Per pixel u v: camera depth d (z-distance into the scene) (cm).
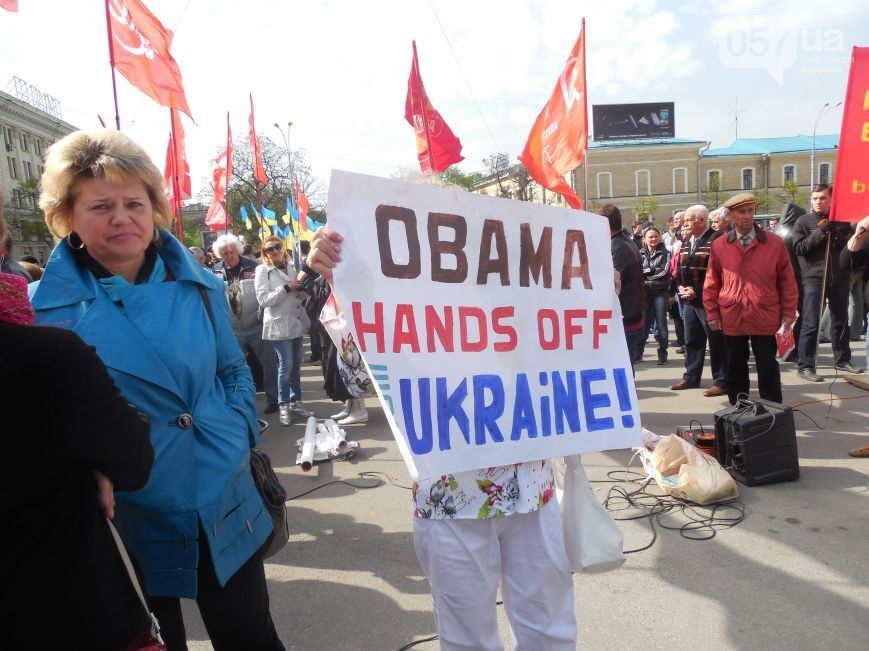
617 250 566
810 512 342
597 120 5781
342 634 257
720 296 496
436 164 680
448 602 167
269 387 627
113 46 473
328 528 358
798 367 656
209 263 1075
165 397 152
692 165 5100
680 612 259
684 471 367
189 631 269
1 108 4203
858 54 398
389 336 159
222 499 158
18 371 106
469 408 168
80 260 158
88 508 119
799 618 251
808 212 644
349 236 156
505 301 177
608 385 193
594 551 185
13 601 109
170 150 751
